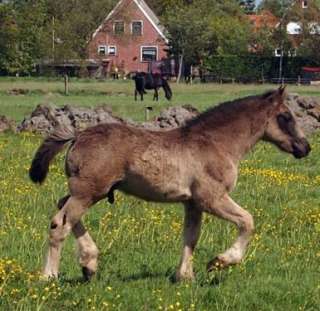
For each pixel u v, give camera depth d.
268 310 9.78
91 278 10.40
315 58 91.56
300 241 13.40
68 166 10.36
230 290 10.24
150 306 9.59
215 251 12.40
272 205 16.72
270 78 90.00
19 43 83.50
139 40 105.50
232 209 10.60
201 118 10.89
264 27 97.12
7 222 13.53
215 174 10.59
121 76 98.25
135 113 39.56
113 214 14.62
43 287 9.77
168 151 10.45
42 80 80.81
